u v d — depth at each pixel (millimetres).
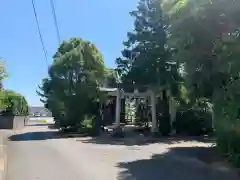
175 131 24922
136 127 29359
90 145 18344
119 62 27219
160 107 25859
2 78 13688
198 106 24641
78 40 30266
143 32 24828
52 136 25844
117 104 27906
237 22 9594
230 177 9188
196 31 10609
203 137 22812
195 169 10422
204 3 10062
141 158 12938
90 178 9023
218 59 10734
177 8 11016
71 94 28734
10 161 12305
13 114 36844
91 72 28812
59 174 9617
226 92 10570
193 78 12039
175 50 13352
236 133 10117
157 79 24516
